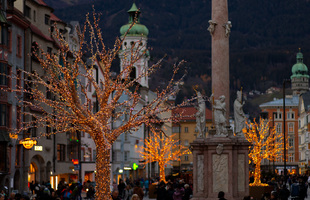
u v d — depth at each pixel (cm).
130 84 2434
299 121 17338
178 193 3512
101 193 2386
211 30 4184
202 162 4084
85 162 7625
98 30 2364
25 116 5959
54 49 7056
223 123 4069
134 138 11456
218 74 4150
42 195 3634
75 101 2395
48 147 6669
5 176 5272
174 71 2462
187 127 19000
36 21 6856
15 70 5759
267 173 8712
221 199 2725
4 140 5244
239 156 4069
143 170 12200
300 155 16950
